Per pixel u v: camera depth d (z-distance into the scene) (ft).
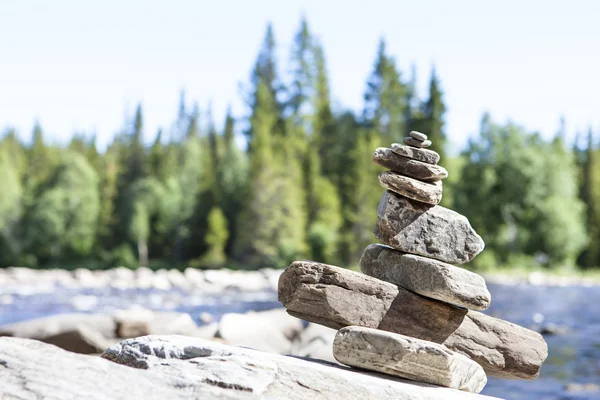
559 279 159.74
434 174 17.12
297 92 261.03
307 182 214.90
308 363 14.42
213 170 238.07
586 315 71.61
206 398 11.42
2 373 11.13
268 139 216.33
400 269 17.04
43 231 229.45
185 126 324.39
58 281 126.52
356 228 197.36
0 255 228.63
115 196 246.88
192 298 91.86
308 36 260.42
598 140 282.77
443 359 14.67
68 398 10.78
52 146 303.27
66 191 235.20
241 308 75.31
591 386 32.30
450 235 17.17
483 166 196.34
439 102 195.93
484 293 16.62
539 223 189.37
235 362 13.76
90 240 236.43
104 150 316.40
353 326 15.57
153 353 14.57
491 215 193.57
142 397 11.16
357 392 13.61
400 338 14.96
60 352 11.99
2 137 317.22
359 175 199.52
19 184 251.39
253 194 199.93
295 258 196.13
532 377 17.13
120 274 131.03
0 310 71.31
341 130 238.27
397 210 17.16
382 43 231.30
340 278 16.33
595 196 215.10
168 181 244.01
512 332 17.22
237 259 205.77
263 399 11.70
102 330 35.04
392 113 226.58
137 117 262.06
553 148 217.15
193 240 229.04
